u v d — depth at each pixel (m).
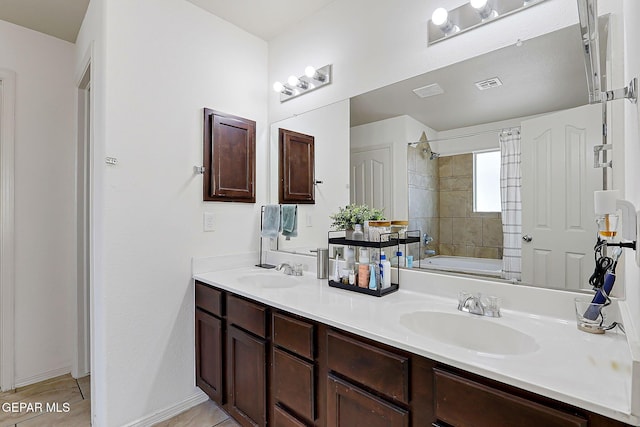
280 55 2.39
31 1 2.03
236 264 2.26
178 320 1.97
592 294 1.15
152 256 1.86
